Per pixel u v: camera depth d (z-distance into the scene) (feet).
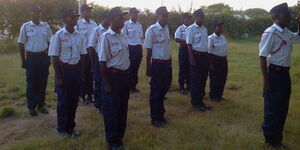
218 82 23.39
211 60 23.02
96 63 20.11
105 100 15.10
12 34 52.60
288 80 15.02
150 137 16.80
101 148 15.52
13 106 22.04
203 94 21.71
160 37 18.04
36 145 15.66
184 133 17.35
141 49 25.54
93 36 20.20
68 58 16.47
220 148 15.61
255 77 31.53
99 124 18.80
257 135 17.19
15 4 51.21
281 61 14.64
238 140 16.34
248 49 55.88
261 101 23.45
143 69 34.50
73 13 16.33
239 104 22.75
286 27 14.98
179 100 23.50
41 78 20.08
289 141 16.47
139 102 23.31
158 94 18.40
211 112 21.15
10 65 34.91
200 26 20.79
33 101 20.10
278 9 14.48
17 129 18.16
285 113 15.33
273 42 14.51
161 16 17.95
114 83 14.93
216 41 22.80
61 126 17.04
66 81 16.56
